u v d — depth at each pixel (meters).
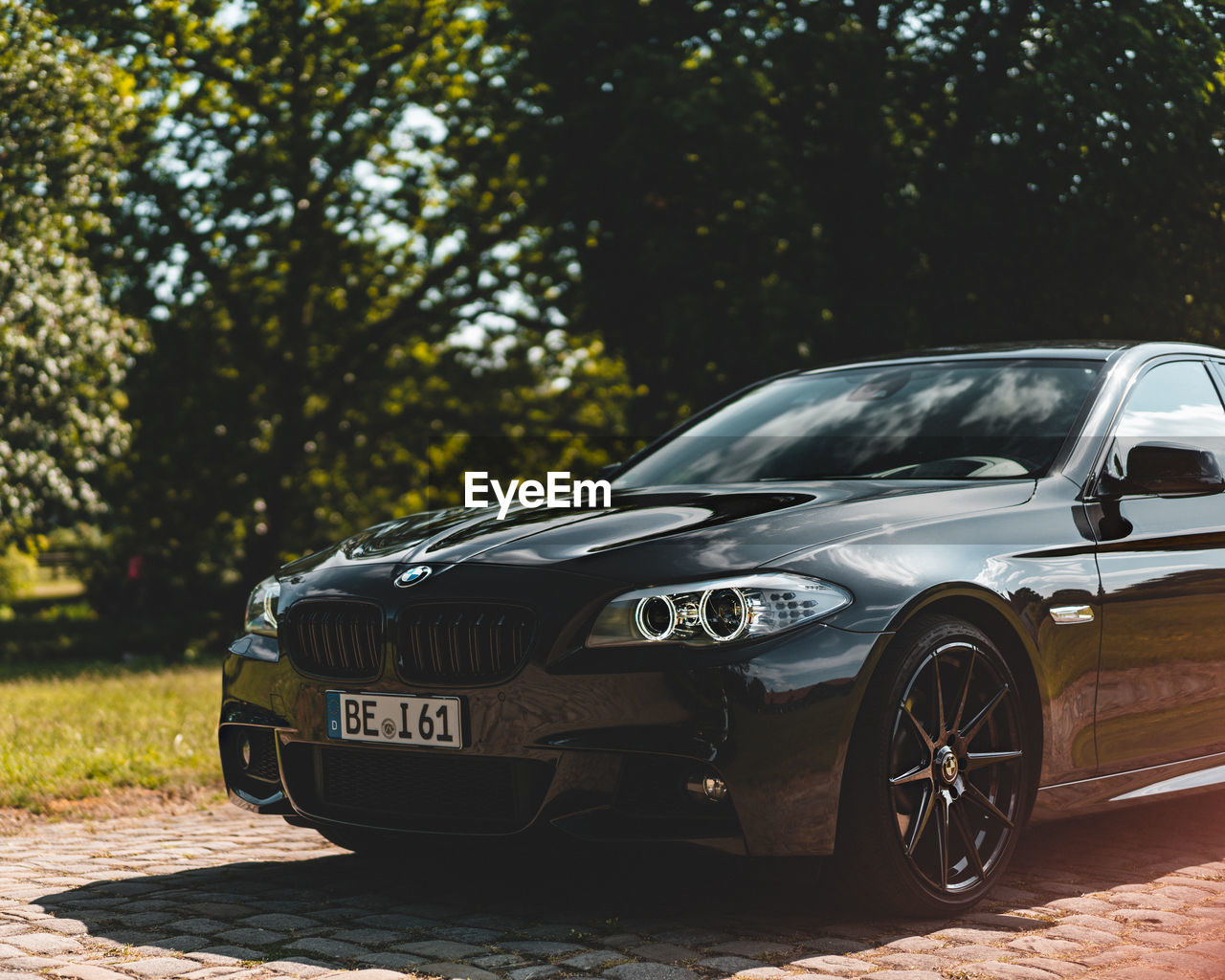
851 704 3.06
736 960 2.91
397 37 22.47
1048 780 3.55
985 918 3.28
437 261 24.97
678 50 16.48
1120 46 14.34
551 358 26.22
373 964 2.93
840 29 15.52
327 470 27.09
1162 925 3.22
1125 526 3.81
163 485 26.30
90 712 8.45
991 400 4.16
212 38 22.02
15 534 20.81
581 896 3.52
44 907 3.52
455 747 3.17
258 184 22.53
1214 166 14.41
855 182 16.20
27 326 18.94
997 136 14.66
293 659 3.53
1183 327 14.83
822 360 16.19
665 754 2.97
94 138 19.22
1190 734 3.98
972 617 3.45
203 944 3.13
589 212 17.50
